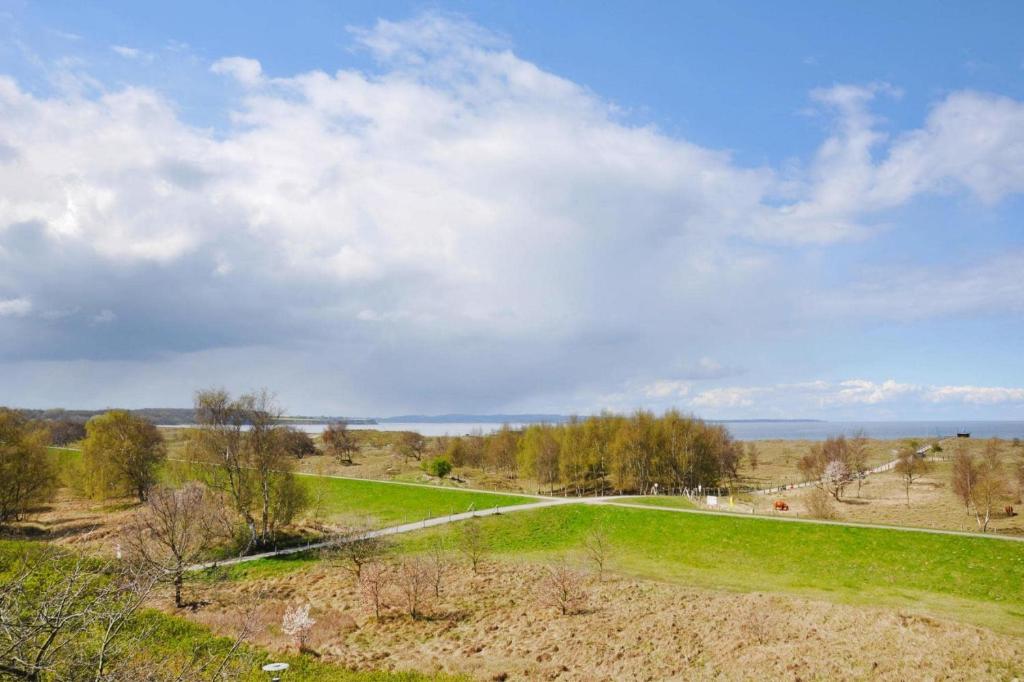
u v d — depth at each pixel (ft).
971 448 541.34
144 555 110.63
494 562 171.32
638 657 101.86
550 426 396.37
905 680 87.92
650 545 181.78
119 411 280.72
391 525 214.69
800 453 625.41
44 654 45.37
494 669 97.81
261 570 165.37
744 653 100.63
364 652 107.65
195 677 67.46
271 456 198.70
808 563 157.07
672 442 347.36
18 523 228.84
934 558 150.10
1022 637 105.29
